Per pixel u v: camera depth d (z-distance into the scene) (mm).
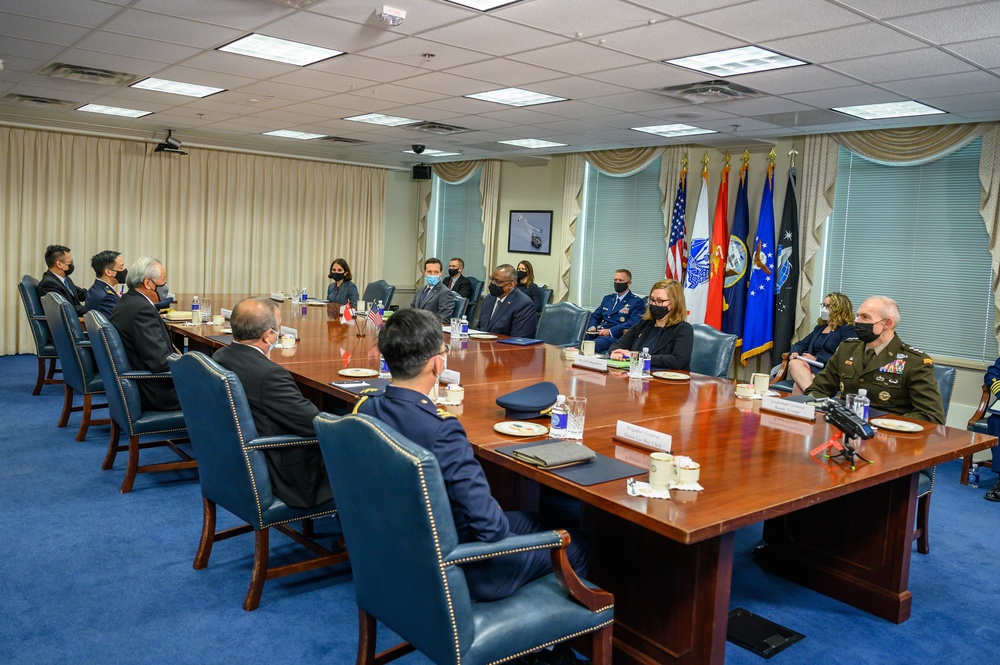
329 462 1986
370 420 1812
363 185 10461
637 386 3758
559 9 3516
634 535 2385
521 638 1862
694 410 3217
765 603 3021
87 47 4625
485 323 6117
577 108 5926
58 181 8109
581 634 1993
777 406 3209
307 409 2758
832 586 3092
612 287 8617
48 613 2646
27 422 5242
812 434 2830
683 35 3799
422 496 1695
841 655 2643
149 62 4988
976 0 3051
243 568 3082
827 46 3828
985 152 5645
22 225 7965
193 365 2670
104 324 3738
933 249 6137
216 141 8961
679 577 2238
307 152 9688
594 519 2527
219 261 9344
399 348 2008
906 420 3115
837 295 5891
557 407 2619
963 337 6004
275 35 4211
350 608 2795
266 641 2529
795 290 6734
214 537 3066
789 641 2686
